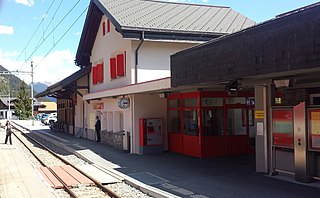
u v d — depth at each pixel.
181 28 19.47
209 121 16.38
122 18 19.88
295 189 9.80
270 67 8.23
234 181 11.12
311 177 10.45
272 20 8.13
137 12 21.62
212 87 14.56
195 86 12.59
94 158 17.53
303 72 8.32
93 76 26.70
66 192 11.20
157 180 11.80
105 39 23.80
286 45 7.80
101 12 23.86
